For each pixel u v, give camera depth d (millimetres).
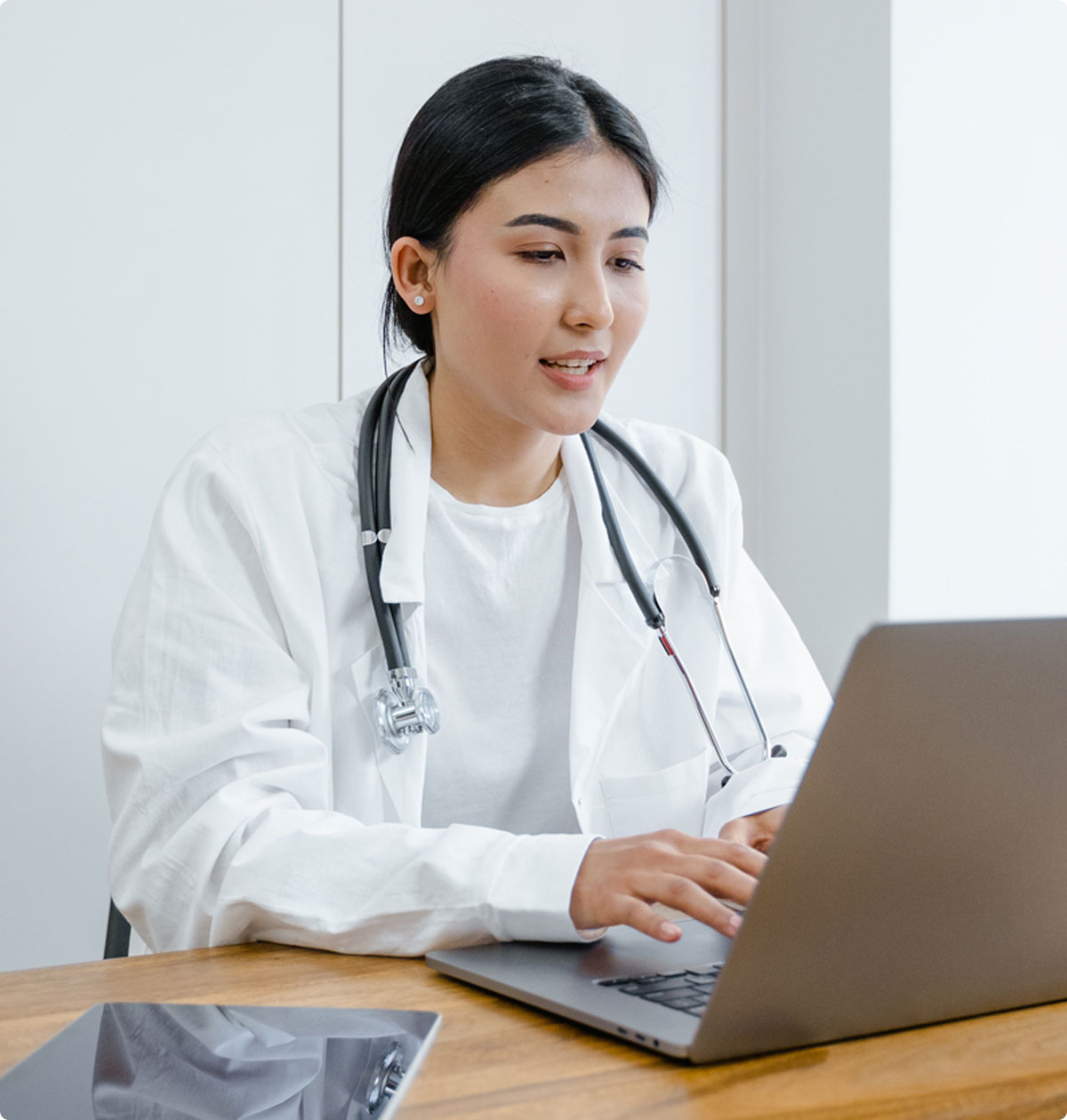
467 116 1113
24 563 1719
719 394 2291
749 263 2318
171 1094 578
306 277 1905
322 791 1038
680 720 1327
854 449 2145
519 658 1304
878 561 2098
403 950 833
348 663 1188
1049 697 630
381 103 1966
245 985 765
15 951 1705
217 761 989
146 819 990
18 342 1717
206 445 1199
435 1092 575
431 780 1275
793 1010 622
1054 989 720
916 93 2092
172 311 1813
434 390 1273
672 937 751
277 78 1893
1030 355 2193
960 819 626
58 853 1731
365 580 1201
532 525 1302
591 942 816
